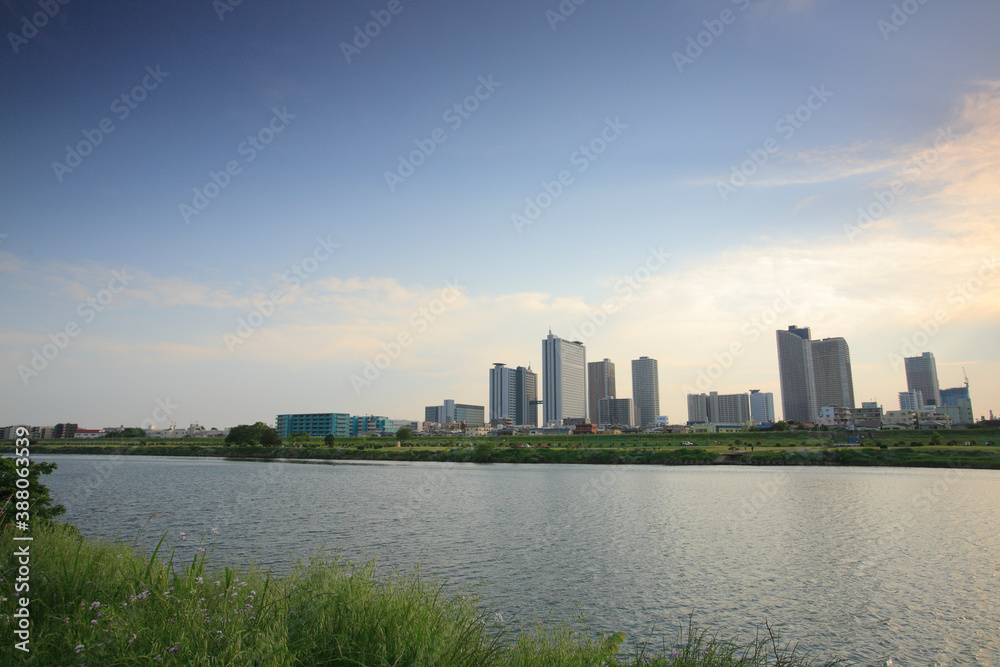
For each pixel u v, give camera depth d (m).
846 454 150.62
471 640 11.66
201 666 8.42
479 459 178.88
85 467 141.75
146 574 12.66
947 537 51.31
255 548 41.47
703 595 32.34
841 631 27.30
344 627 10.77
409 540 46.94
